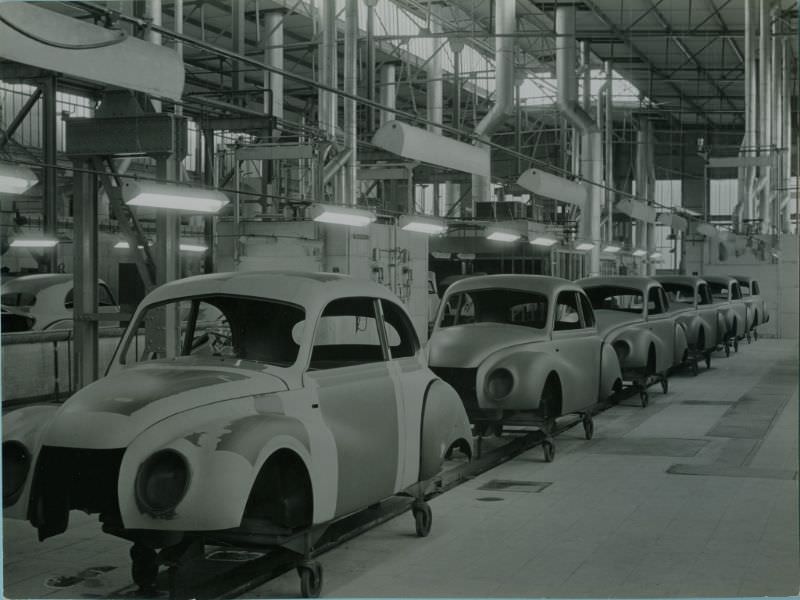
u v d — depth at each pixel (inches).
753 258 1290.6
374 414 255.1
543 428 417.7
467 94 1457.9
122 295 808.3
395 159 890.1
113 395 216.2
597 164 1080.2
